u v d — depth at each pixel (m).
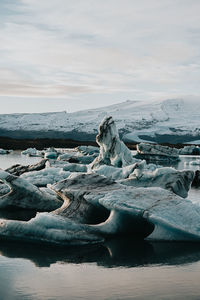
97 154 48.16
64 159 47.00
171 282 7.56
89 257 9.22
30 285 7.43
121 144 29.28
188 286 7.35
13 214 14.36
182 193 16.47
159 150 57.94
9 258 9.15
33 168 25.62
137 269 8.33
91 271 8.22
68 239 10.21
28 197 15.14
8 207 15.14
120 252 9.61
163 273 8.07
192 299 6.75
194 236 10.33
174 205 10.96
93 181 13.04
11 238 10.73
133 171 19.42
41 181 19.20
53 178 19.77
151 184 16.70
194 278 7.78
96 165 29.27
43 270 8.29
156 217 10.41
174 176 16.62
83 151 63.75
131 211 10.76
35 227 10.53
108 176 20.22
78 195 12.19
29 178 19.66
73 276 7.93
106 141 28.92
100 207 11.83
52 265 8.64
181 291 7.11
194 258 9.07
